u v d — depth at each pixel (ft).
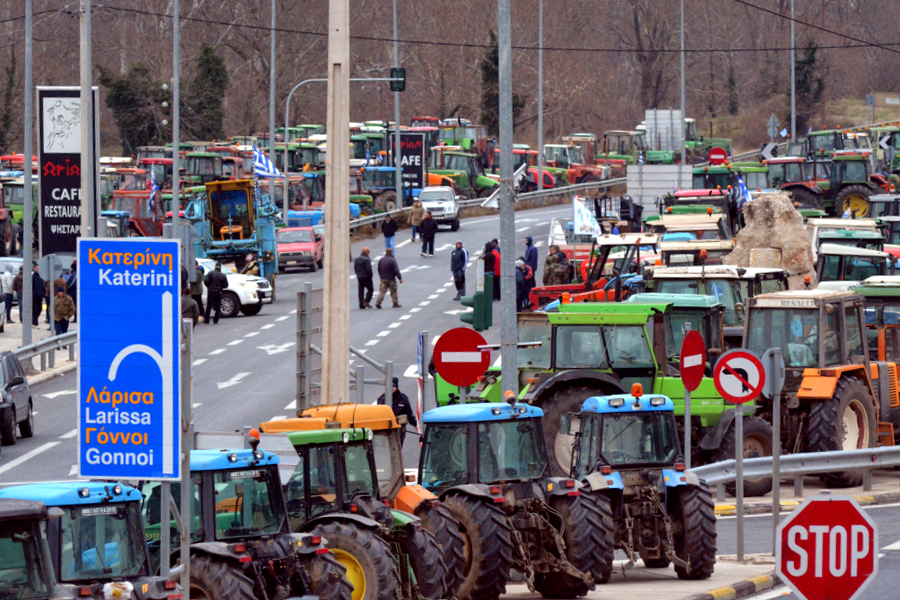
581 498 176.04
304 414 169.37
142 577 121.60
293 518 154.92
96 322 113.19
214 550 135.95
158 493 141.90
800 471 242.37
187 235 475.72
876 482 273.13
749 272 307.78
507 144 224.94
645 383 245.65
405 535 158.51
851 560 106.32
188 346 113.70
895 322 289.33
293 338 453.17
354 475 159.53
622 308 253.65
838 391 253.03
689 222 440.04
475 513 168.14
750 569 194.49
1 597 104.37
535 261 530.27
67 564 119.14
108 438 112.98
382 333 452.35
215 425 308.19
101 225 420.77
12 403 298.15
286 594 139.64
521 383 250.78
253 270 571.69
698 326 263.49
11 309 554.05
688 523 184.96
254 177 585.22
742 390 200.03
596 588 181.37
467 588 167.94
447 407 182.39
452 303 526.57
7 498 111.14
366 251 517.55
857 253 406.41
